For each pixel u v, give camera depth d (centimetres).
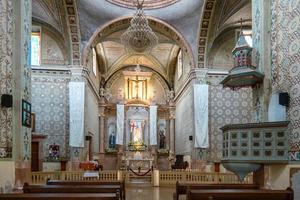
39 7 1747
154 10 1892
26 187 795
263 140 826
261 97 948
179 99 2577
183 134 2373
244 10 1753
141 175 2180
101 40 2058
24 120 970
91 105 2289
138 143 2784
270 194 664
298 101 786
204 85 1906
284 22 862
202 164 1852
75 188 805
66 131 1866
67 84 1897
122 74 2894
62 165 1798
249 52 970
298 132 777
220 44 1962
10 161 906
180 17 1898
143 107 2866
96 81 2575
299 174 759
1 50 882
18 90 950
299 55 792
